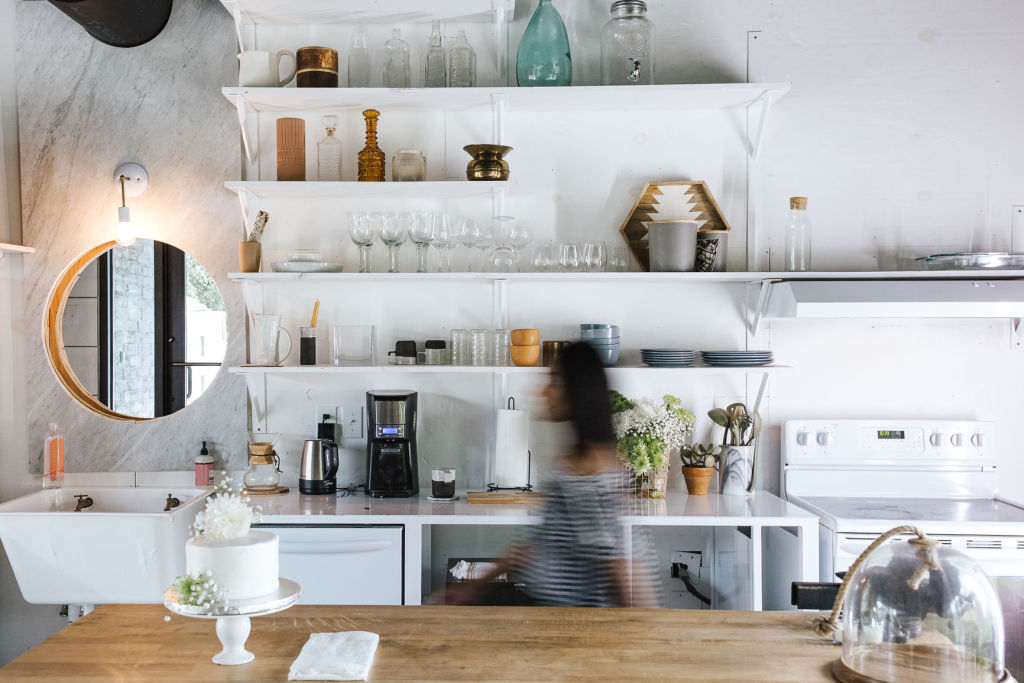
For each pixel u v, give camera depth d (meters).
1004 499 3.09
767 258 3.25
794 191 3.25
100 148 3.22
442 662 1.57
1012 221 3.24
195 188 3.23
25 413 3.22
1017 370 3.26
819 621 1.69
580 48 3.27
